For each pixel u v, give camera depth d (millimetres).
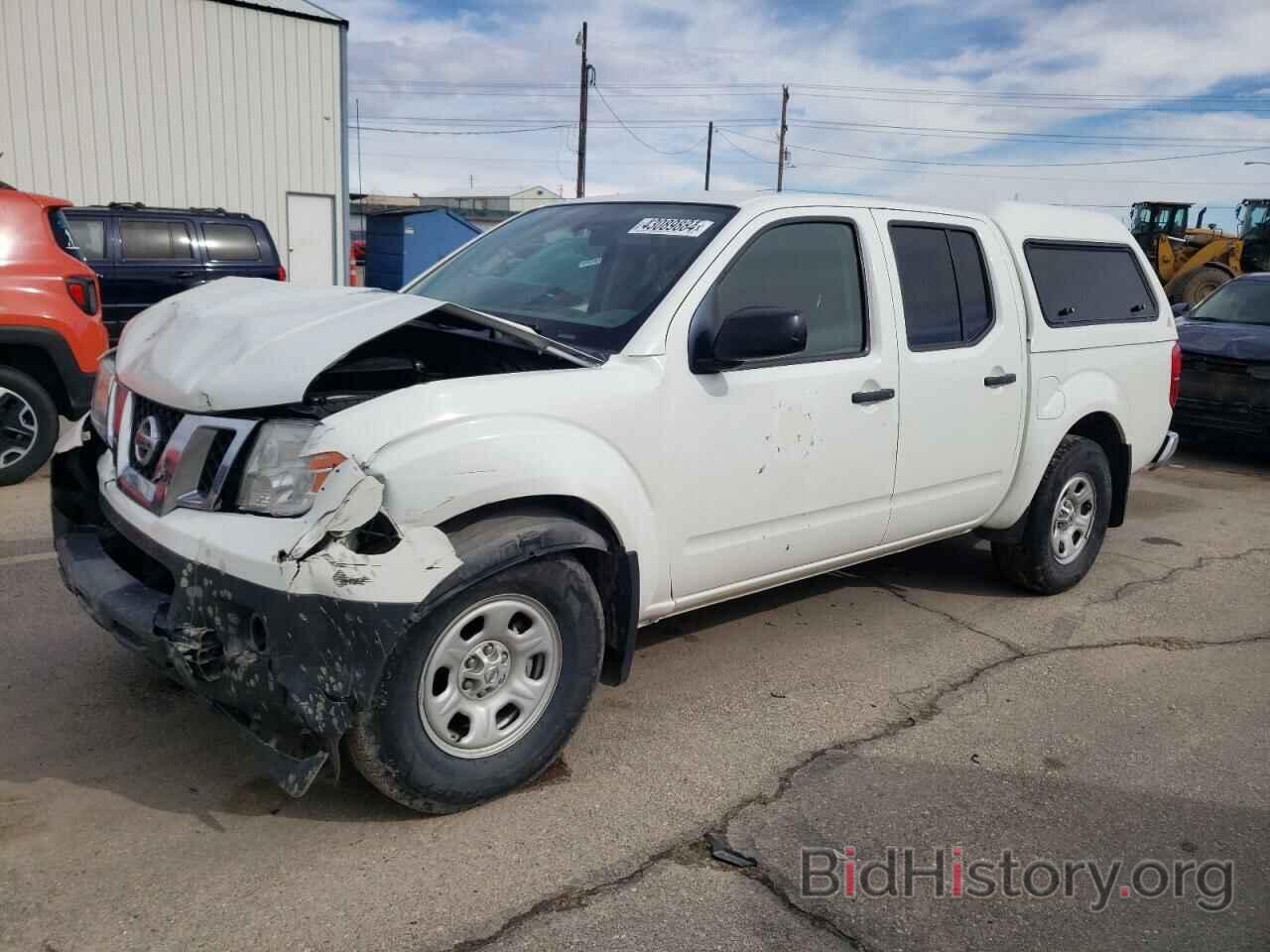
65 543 3523
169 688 3869
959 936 2727
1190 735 3977
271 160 20500
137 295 13008
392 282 24250
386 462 2732
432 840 3006
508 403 3041
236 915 2631
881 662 4520
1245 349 9000
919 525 4645
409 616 2744
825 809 3301
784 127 46469
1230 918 2859
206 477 2967
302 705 2701
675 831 3125
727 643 4660
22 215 6797
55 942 2496
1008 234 5066
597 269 3977
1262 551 6660
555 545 3064
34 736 3482
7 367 6789
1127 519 7430
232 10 19562
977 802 3400
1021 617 5203
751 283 3861
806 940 2670
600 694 4059
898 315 4355
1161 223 23828
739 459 3736
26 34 17797
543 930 2639
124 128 18875
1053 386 5141
